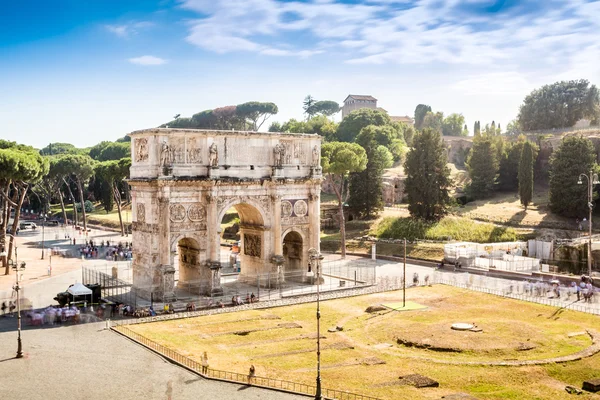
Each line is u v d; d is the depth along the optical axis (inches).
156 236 3031.5
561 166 4776.1
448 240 4670.3
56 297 2881.4
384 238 5029.5
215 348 2236.7
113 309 2807.6
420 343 2260.1
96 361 2037.4
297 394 1742.1
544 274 3656.5
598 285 3346.5
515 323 2559.1
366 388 1795.0
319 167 3550.7
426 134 5113.2
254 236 3499.0
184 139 3085.6
